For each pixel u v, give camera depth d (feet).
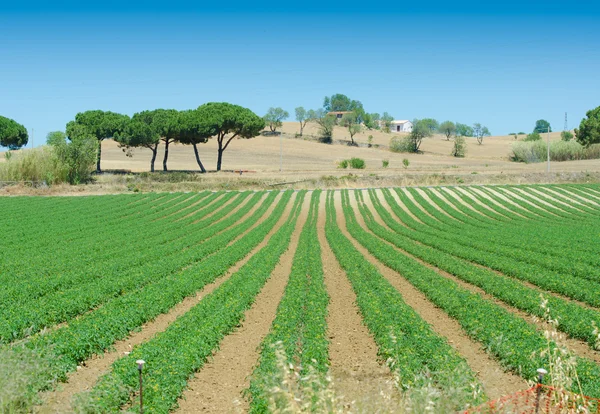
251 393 42.55
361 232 160.04
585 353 55.01
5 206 197.88
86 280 88.43
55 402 42.55
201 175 292.61
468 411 32.50
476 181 262.26
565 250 117.39
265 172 319.06
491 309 67.56
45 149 252.62
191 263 109.09
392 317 64.54
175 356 49.39
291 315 64.44
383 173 299.58
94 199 221.05
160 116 319.47
